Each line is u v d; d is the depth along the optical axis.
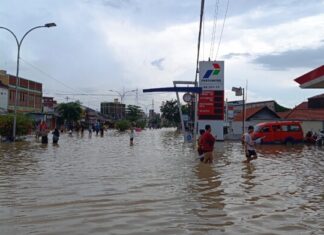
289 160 22.05
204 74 40.38
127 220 8.58
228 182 13.84
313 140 37.16
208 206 9.99
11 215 8.92
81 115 96.25
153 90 37.75
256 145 36.41
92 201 10.48
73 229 7.87
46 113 77.12
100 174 15.61
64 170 16.80
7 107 62.34
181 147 32.28
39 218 8.69
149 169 17.27
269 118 57.12
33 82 75.12
